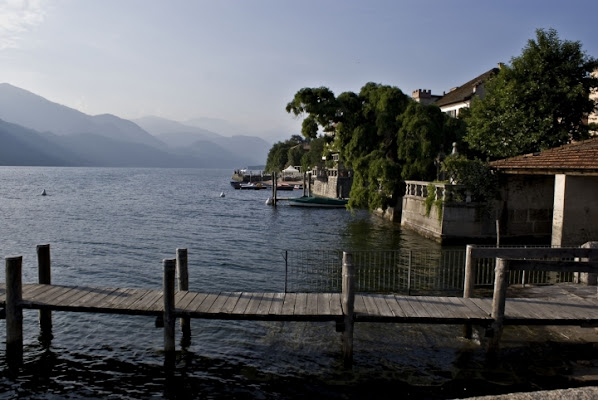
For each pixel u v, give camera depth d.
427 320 9.66
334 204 51.28
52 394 9.09
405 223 32.22
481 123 26.48
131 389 9.23
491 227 24.20
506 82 25.56
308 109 35.12
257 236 30.16
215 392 9.05
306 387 9.08
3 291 11.28
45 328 11.90
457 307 10.30
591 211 16.88
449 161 24.86
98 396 9.02
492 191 24.14
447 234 24.52
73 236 29.44
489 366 9.55
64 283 17.59
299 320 9.73
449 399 8.49
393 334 11.07
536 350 10.12
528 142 23.98
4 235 29.64
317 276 18.30
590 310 10.12
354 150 36.00
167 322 9.89
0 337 11.74
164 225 35.81
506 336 10.75
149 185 108.50
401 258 21.47
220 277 18.30
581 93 23.72
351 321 9.61
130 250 24.56
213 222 38.19
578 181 16.81
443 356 10.04
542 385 8.88
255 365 9.96
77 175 178.12
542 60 24.36
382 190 34.19
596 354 9.90
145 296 10.92
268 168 149.75
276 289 16.42
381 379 9.24
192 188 97.62
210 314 9.84
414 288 15.63
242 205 55.78
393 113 34.59
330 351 10.46
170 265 9.82
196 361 10.21
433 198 26.12
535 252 10.47
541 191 24.30
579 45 24.42
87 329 12.12
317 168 80.00
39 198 62.91
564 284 13.05
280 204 57.09
